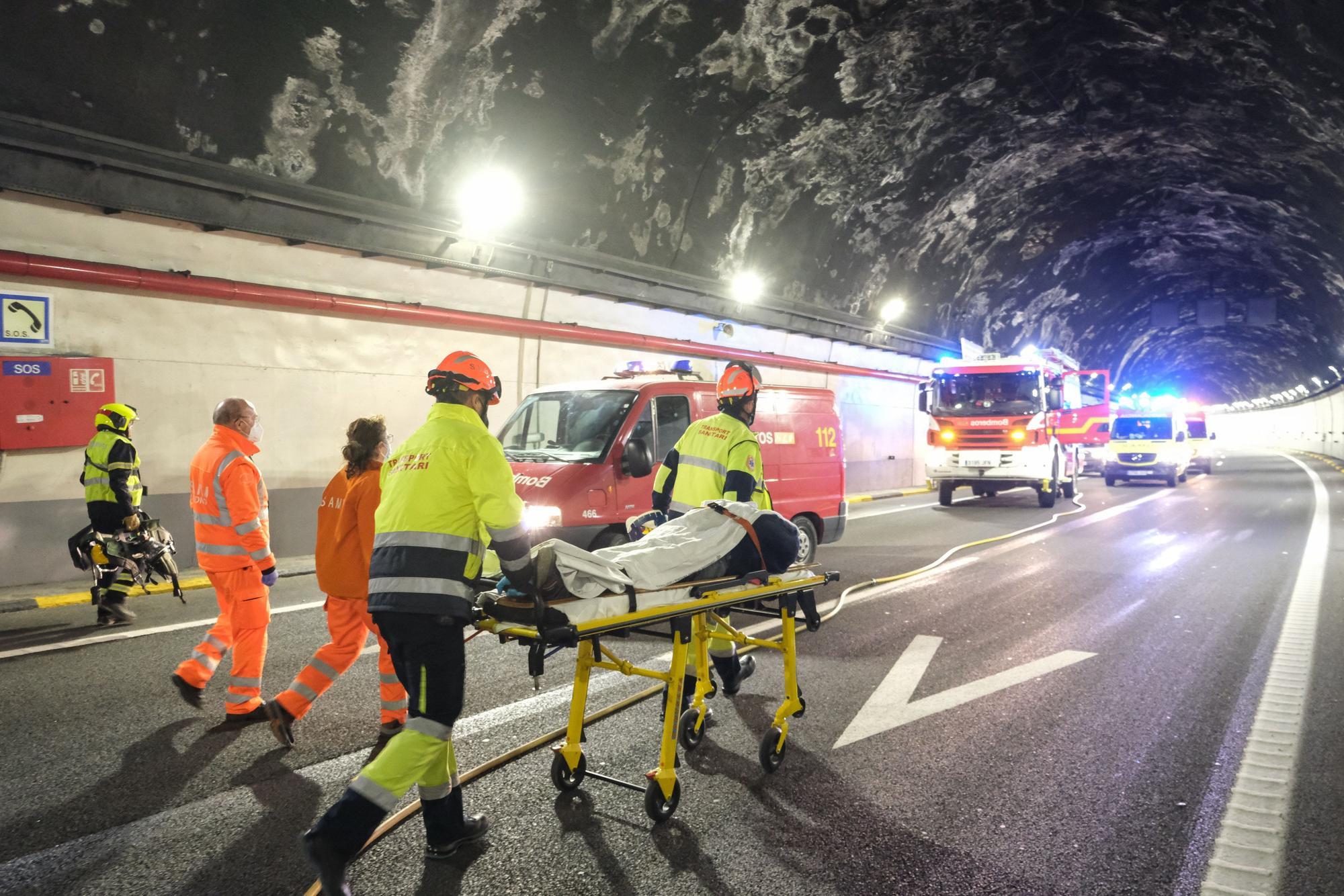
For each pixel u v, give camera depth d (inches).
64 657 227.3
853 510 661.9
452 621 111.5
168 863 118.3
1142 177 826.8
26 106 295.7
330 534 160.2
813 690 200.7
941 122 634.8
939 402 697.0
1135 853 121.6
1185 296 1465.3
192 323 356.8
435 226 429.7
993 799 140.1
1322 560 384.2
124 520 257.8
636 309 573.6
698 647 161.8
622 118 481.7
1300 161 647.1
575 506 277.9
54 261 308.5
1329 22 415.5
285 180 372.8
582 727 145.0
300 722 177.6
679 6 428.8
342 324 410.0
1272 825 130.0
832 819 133.1
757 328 690.8
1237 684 203.6
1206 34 494.0
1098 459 1206.9
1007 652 235.6
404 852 122.7
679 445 179.8
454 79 398.3
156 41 310.7
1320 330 1397.6
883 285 844.6
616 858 120.6
